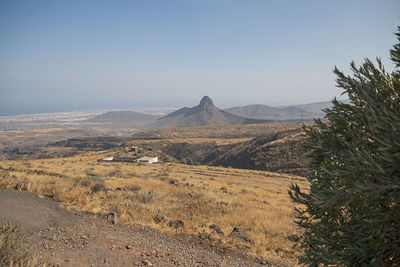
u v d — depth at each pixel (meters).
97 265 4.93
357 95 2.39
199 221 9.88
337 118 2.34
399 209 1.89
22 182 10.81
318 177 2.70
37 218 6.93
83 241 5.93
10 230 4.58
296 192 3.06
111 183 20.98
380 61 2.40
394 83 2.33
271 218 11.45
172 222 8.49
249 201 18.14
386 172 1.55
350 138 2.13
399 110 2.07
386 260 1.97
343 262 2.04
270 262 6.34
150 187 20.66
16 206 7.64
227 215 11.40
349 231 2.27
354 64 2.49
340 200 1.77
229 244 7.31
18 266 3.83
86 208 8.63
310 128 2.40
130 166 61.34
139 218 8.62
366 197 1.89
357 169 1.68
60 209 8.13
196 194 18.69
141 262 5.40
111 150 131.75
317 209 2.76
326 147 2.15
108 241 6.23
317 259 2.29
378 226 1.87
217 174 56.91
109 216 8.02
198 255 6.33
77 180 17.39
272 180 49.09
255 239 7.85
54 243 5.50
